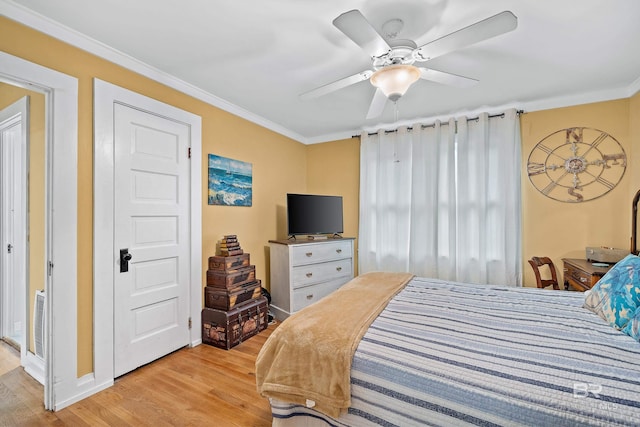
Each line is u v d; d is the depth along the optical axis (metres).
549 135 2.97
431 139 3.43
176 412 1.74
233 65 2.27
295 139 4.23
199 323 2.68
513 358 1.06
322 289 3.50
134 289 2.20
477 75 2.41
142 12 1.66
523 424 0.86
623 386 0.88
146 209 2.28
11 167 2.65
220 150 2.97
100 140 1.98
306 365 1.27
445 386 1.00
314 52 2.09
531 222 3.04
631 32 1.83
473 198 3.22
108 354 2.02
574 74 2.40
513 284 2.98
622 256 2.43
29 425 1.64
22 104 2.17
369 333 1.29
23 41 1.64
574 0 1.56
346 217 4.17
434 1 1.57
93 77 1.96
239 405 1.80
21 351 2.29
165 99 2.43
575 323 1.38
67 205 1.82
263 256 3.58
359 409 1.15
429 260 3.37
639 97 2.54
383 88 1.82
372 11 1.65
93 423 1.65
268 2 1.58
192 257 2.63
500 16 1.28
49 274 1.77
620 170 2.71
